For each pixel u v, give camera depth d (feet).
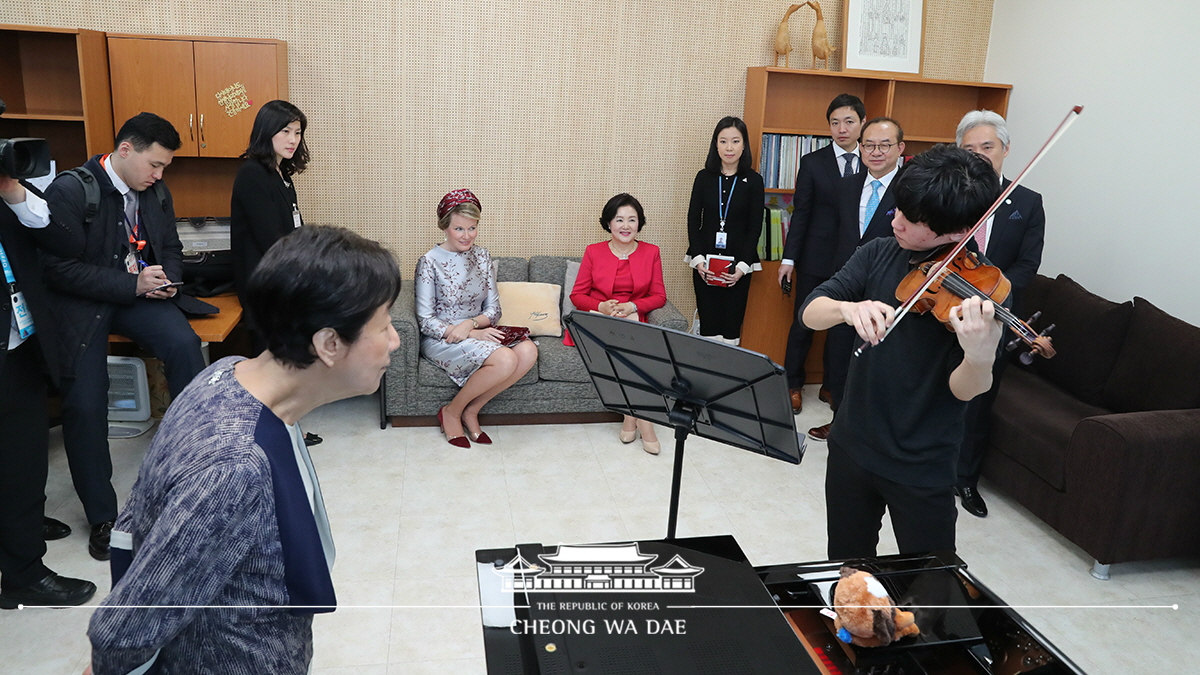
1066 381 11.61
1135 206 11.96
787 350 14.16
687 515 10.42
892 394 6.16
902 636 5.03
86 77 11.30
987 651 4.99
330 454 11.65
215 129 12.28
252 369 3.40
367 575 8.77
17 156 6.94
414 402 12.41
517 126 14.10
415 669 7.36
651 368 6.00
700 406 5.99
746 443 6.15
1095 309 11.41
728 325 14.14
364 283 3.15
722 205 13.74
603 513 10.34
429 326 12.17
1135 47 11.95
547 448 12.21
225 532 3.05
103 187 8.91
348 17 13.10
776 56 14.58
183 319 9.79
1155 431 8.91
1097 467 9.11
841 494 6.89
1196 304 11.00
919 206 5.44
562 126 14.25
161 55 11.92
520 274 14.23
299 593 3.39
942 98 15.44
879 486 6.51
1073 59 13.21
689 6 14.16
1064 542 10.15
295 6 12.91
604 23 13.94
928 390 6.01
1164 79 11.45
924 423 6.14
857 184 12.84
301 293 3.05
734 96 14.76
